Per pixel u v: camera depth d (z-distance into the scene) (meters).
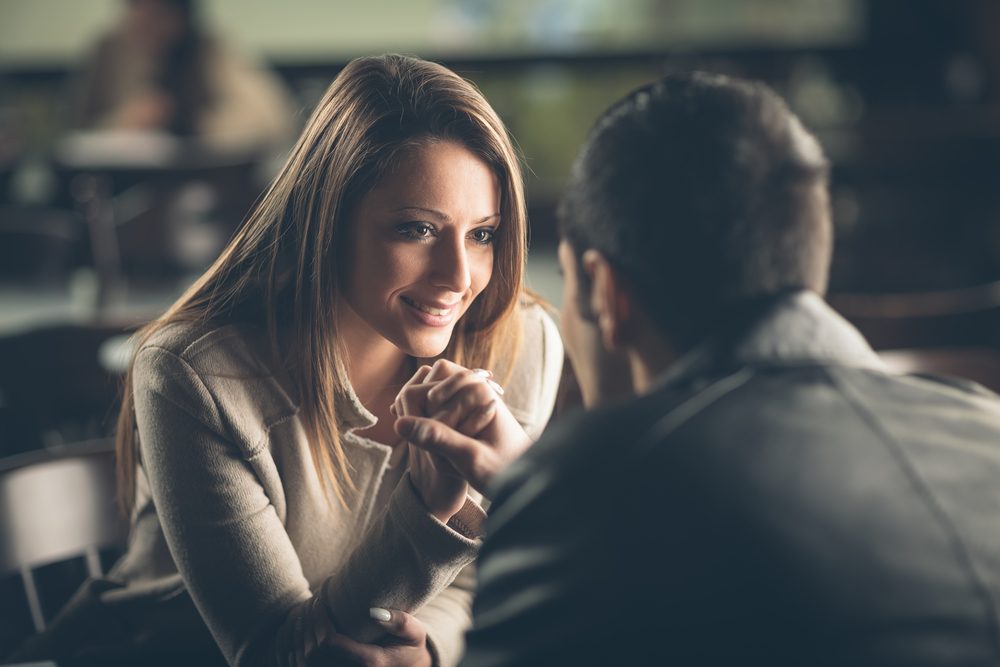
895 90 8.91
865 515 0.83
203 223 4.79
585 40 9.06
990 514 0.85
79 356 2.42
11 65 8.68
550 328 1.59
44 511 1.62
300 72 9.03
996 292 2.57
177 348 1.34
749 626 0.81
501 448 1.24
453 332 1.46
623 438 0.88
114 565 1.90
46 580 1.86
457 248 1.29
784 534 0.82
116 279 4.86
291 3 9.03
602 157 0.95
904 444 0.87
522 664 0.85
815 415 0.87
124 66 5.98
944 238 6.48
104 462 1.69
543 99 8.45
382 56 1.33
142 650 1.53
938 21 8.89
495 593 0.88
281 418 1.36
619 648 0.83
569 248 1.03
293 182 1.33
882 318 2.28
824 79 9.00
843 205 6.50
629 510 0.85
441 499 1.27
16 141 7.32
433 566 1.28
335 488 1.40
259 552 1.32
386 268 1.29
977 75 8.36
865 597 0.81
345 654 1.28
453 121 1.28
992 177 6.34
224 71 6.07
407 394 1.26
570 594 0.84
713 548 0.82
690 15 9.07
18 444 2.39
